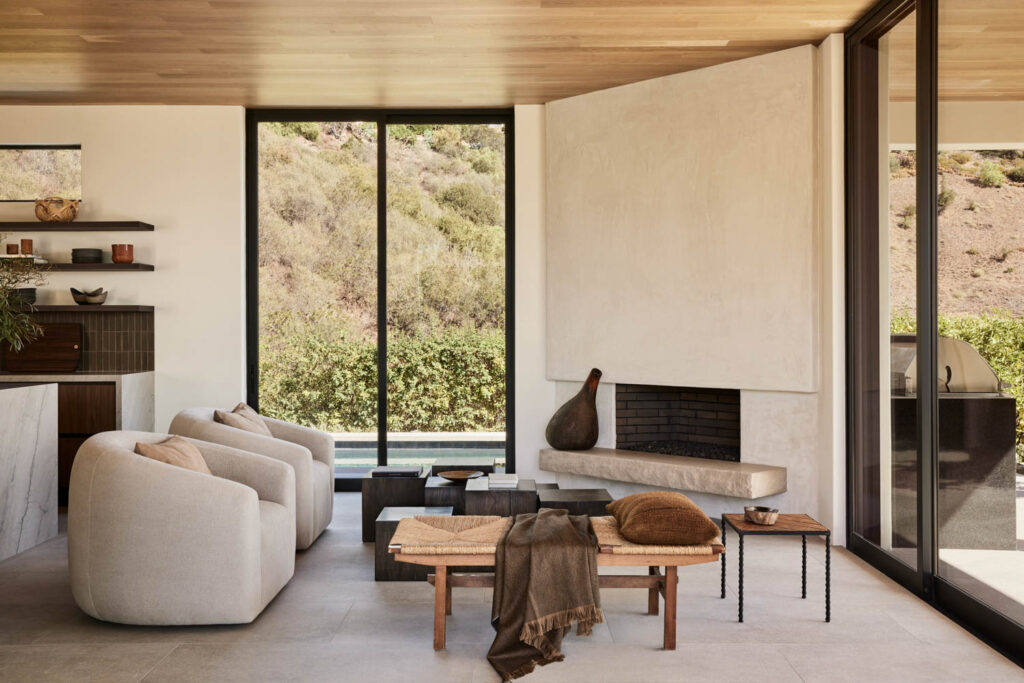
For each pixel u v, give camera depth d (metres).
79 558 3.54
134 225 6.40
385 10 4.62
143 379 6.41
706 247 5.62
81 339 6.54
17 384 5.21
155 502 3.47
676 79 5.76
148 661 3.15
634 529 3.30
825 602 3.85
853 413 4.90
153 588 3.47
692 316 5.70
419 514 4.50
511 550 3.21
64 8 4.58
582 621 3.14
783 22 4.79
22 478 4.80
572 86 6.10
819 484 5.17
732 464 5.48
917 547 3.99
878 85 4.51
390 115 6.77
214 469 4.14
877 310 4.53
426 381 6.83
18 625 3.56
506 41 5.13
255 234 6.75
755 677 3.00
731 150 5.48
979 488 3.44
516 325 6.65
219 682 2.95
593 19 4.76
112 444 3.70
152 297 6.60
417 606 3.85
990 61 3.31
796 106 5.18
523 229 6.65
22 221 6.55
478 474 5.06
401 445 6.84
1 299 5.32
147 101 6.48
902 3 4.21
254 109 6.71
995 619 3.30
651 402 6.34
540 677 2.99
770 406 5.39
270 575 3.77
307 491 4.85
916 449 4.02
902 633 3.46
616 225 6.09
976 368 3.46
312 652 3.25
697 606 3.83
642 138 5.95
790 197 5.21
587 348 6.28
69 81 5.94
